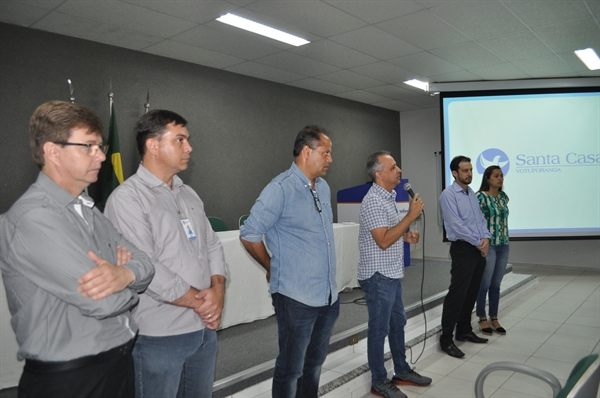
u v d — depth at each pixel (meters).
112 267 1.03
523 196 5.86
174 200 1.45
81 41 4.01
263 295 3.40
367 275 2.44
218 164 5.14
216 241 1.62
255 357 2.63
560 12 3.63
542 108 5.80
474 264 3.18
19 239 0.97
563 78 5.75
